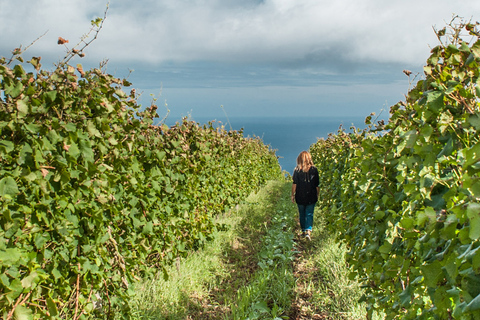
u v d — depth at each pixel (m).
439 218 1.77
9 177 2.31
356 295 4.27
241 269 5.89
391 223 2.76
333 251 5.70
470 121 1.72
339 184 6.68
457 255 1.58
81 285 3.13
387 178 3.04
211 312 4.37
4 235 2.34
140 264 4.40
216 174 7.56
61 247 2.86
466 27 2.11
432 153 2.12
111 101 3.39
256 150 14.53
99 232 3.25
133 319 3.83
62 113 2.81
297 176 7.60
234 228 8.05
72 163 2.86
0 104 2.38
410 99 2.65
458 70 2.04
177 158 5.11
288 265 5.86
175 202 5.23
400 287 2.55
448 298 1.72
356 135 6.09
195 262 5.61
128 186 3.94
